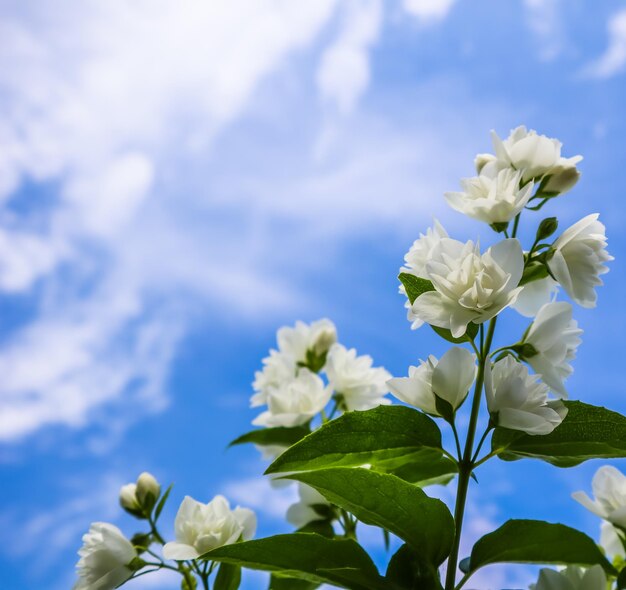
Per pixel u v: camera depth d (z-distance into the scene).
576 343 0.45
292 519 0.56
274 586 0.49
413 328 0.43
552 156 0.45
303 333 0.63
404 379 0.43
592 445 0.42
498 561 0.42
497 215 0.43
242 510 0.50
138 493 0.51
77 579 0.48
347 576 0.41
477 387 0.42
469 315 0.41
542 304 0.46
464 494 0.42
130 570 0.48
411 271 0.45
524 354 0.43
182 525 0.48
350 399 0.59
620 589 0.41
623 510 0.44
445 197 0.44
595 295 0.42
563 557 0.41
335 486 0.41
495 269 0.41
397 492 0.41
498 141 0.45
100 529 0.49
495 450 0.42
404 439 0.42
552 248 0.43
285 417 0.56
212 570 0.48
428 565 0.42
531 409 0.41
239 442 0.57
